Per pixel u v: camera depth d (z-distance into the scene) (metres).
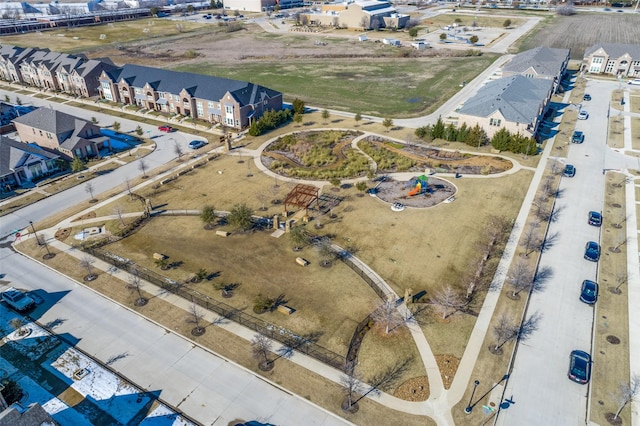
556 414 36.88
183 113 107.56
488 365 41.22
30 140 92.38
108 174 80.62
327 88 131.88
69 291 51.50
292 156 86.06
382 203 68.69
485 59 160.12
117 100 120.19
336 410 37.38
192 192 73.06
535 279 52.41
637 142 89.94
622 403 36.09
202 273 52.22
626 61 133.00
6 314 48.41
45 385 40.06
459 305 48.28
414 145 89.75
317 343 43.84
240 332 45.38
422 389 38.97
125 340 44.69
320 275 53.28
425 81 136.25
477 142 88.25
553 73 115.12
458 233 60.91
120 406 37.97
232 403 38.16
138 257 57.12
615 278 52.38
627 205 67.75
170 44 198.38
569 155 84.50
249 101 99.81
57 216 67.12
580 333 44.75
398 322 46.09
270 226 63.12
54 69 129.12
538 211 65.75
